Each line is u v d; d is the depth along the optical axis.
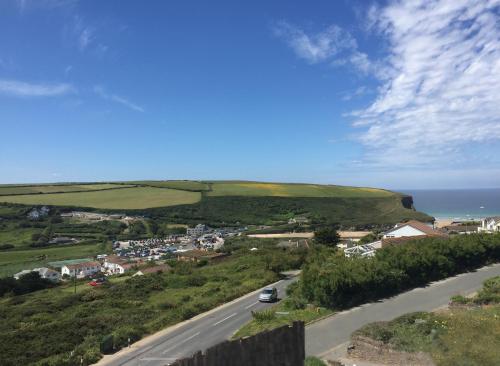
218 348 10.95
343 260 36.00
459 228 96.31
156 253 112.62
